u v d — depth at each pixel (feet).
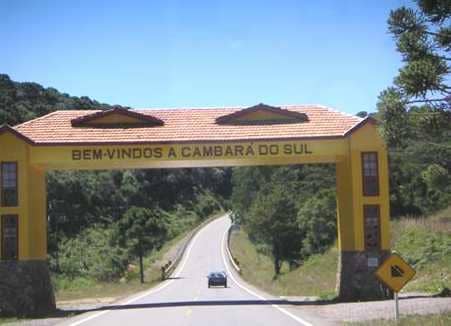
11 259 96.37
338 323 65.82
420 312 69.36
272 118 105.70
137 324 72.49
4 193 97.09
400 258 57.98
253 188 382.83
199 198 575.38
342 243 102.73
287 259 258.98
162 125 104.73
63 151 98.84
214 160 100.78
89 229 301.22
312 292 133.90
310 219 236.43
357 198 98.22
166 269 256.32
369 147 98.94
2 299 95.25
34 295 97.50
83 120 104.37
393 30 50.90
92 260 243.19
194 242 392.06
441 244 144.25
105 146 99.45
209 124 104.88
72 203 313.32
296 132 101.24
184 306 100.89
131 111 105.40
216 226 483.92
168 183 536.42
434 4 49.34
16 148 97.60
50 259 231.71
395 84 50.31
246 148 100.27
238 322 71.31
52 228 277.03
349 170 99.81
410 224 170.50
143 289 180.45
